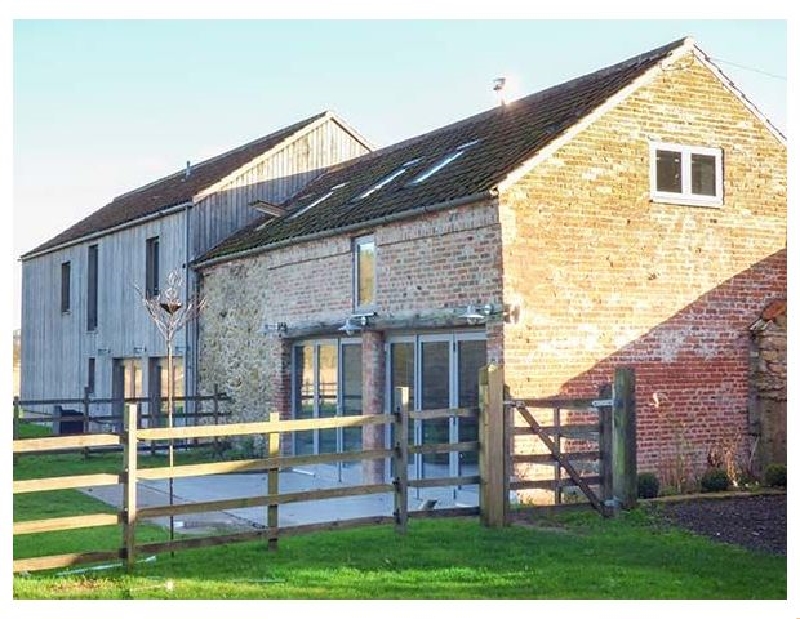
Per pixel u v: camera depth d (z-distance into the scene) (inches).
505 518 483.5
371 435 665.6
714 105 643.5
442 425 610.9
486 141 690.8
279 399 794.8
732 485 596.4
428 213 610.5
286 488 674.8
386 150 900.0
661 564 399.5
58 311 1254.3
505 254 558.9
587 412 582.6
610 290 594.2
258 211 979.3
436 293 606.2
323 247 728.3
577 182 588.4
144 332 1025.5
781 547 434.9
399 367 652.7
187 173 1163.3
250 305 847.1
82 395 1168.2
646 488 558.6
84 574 390.6
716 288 634.2
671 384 613.0
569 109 638.5
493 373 483.8
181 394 962.7
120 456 884.0
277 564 406.0
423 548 433.1
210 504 416.2
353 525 450.3
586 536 457.7
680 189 628.4
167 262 985.5
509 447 488.1
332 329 716.0
